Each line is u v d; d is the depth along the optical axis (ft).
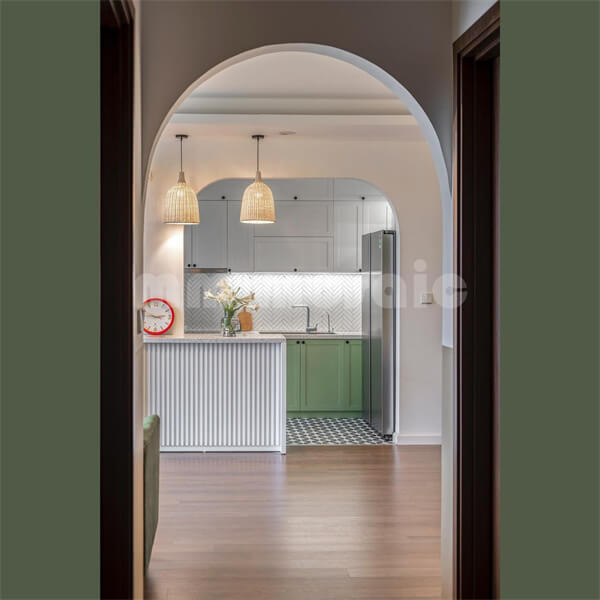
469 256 9.98
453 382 10.22
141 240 10.12
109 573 8.91
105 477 8.89
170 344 20.93
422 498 16.14
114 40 8.98
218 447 21.04
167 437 20.99
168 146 21.54
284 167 21.76
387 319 22.74
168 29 10.45
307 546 13.04
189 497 16.20
